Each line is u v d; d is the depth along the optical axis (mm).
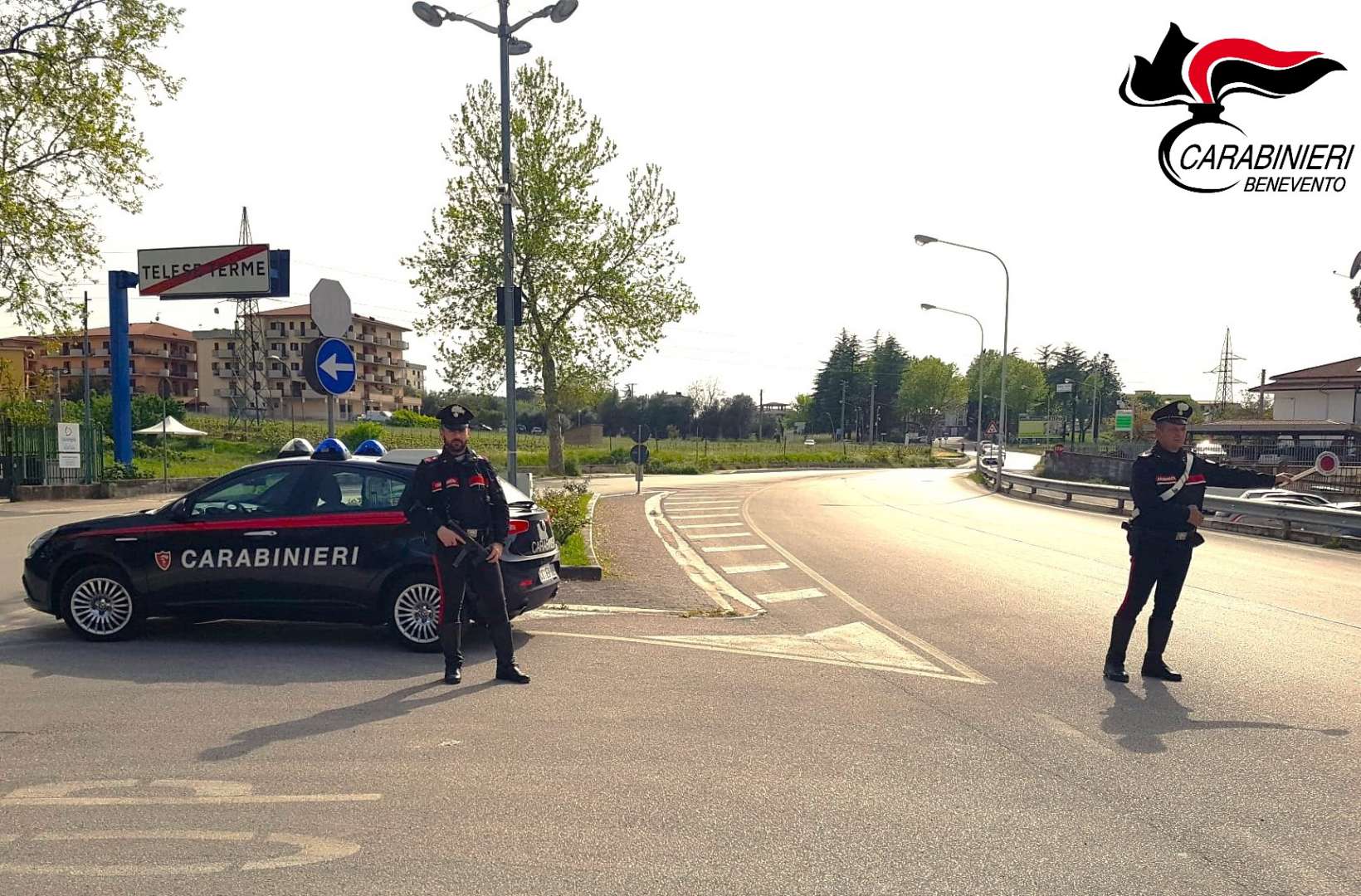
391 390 105375
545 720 5250
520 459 47625
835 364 122812
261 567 6965
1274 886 3398
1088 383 118625
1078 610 9188
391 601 6879
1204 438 49969
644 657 6906
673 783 4312
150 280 23562
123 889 3271
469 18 14484
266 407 87500
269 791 4152
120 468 25188
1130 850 3676
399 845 3639
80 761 4520
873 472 59125
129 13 22438
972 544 15633
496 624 6109
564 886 3326
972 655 7109
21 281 22062
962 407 140000
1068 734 5113
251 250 23156
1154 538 6207
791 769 4516
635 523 19172
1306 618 8672
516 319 14656
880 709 5586
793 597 10102
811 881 3389
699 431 105688
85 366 31234
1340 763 4676
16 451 22547
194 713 5309
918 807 4074
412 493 6117
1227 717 5469
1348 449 36281
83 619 7102
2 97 21641
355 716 5285
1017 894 3316
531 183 40969
